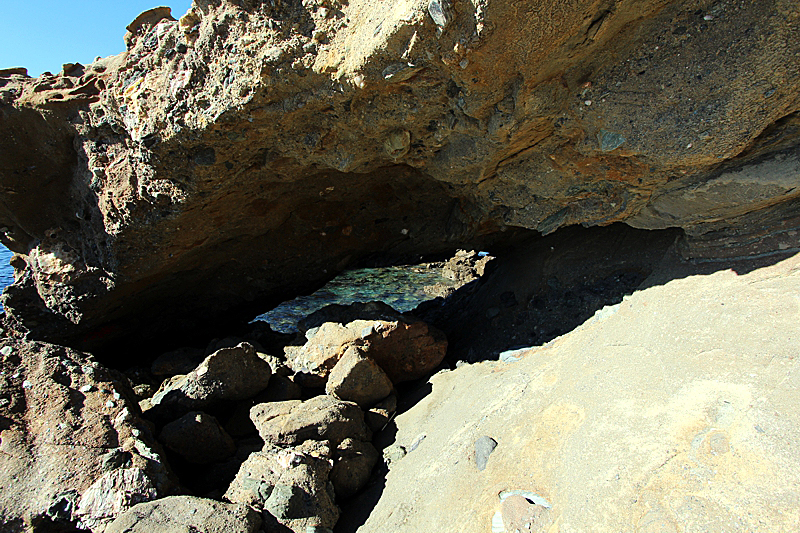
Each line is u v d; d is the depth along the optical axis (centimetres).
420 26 195
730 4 179
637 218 300
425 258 679
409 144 284
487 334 427
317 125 269
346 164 296
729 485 173
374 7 214
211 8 246
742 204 249
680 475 186
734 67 189
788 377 194
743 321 231
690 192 255
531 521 210
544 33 187
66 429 287
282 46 231
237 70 244
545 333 371
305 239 460
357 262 622
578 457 223
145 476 264
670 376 232
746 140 212
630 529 181
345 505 301
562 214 312
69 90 309
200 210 337
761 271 251
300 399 385
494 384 334
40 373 318
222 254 435
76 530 252
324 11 229
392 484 298
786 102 196
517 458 250
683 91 203
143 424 311
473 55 198
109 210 333
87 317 400
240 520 242
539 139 257
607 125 227
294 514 264
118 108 296
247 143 281
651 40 197
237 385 355
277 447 313
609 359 272
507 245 536
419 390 397
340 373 358
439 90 231
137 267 368
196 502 249
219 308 516
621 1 179
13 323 410
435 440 313
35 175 349
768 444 176
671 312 271
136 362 496
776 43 179
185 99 263
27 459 270
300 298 786
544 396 283
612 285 356
